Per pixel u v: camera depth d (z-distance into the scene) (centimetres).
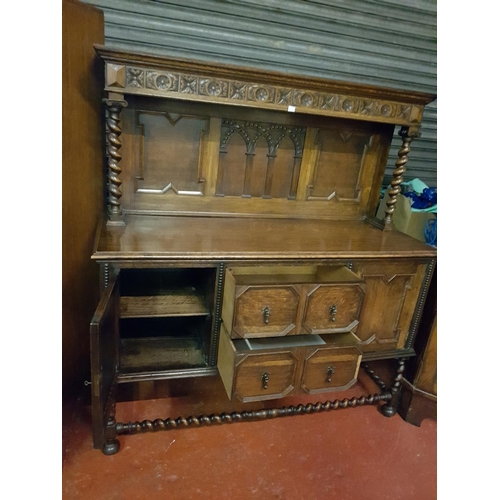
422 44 201
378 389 194
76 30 131
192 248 127
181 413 166
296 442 156
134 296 143
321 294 128
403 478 144
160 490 130
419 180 225
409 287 155
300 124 167
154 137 152
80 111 139
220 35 173
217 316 133
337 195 185
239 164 166
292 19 179
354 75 200
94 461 139
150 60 125
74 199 143
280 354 127
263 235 151
